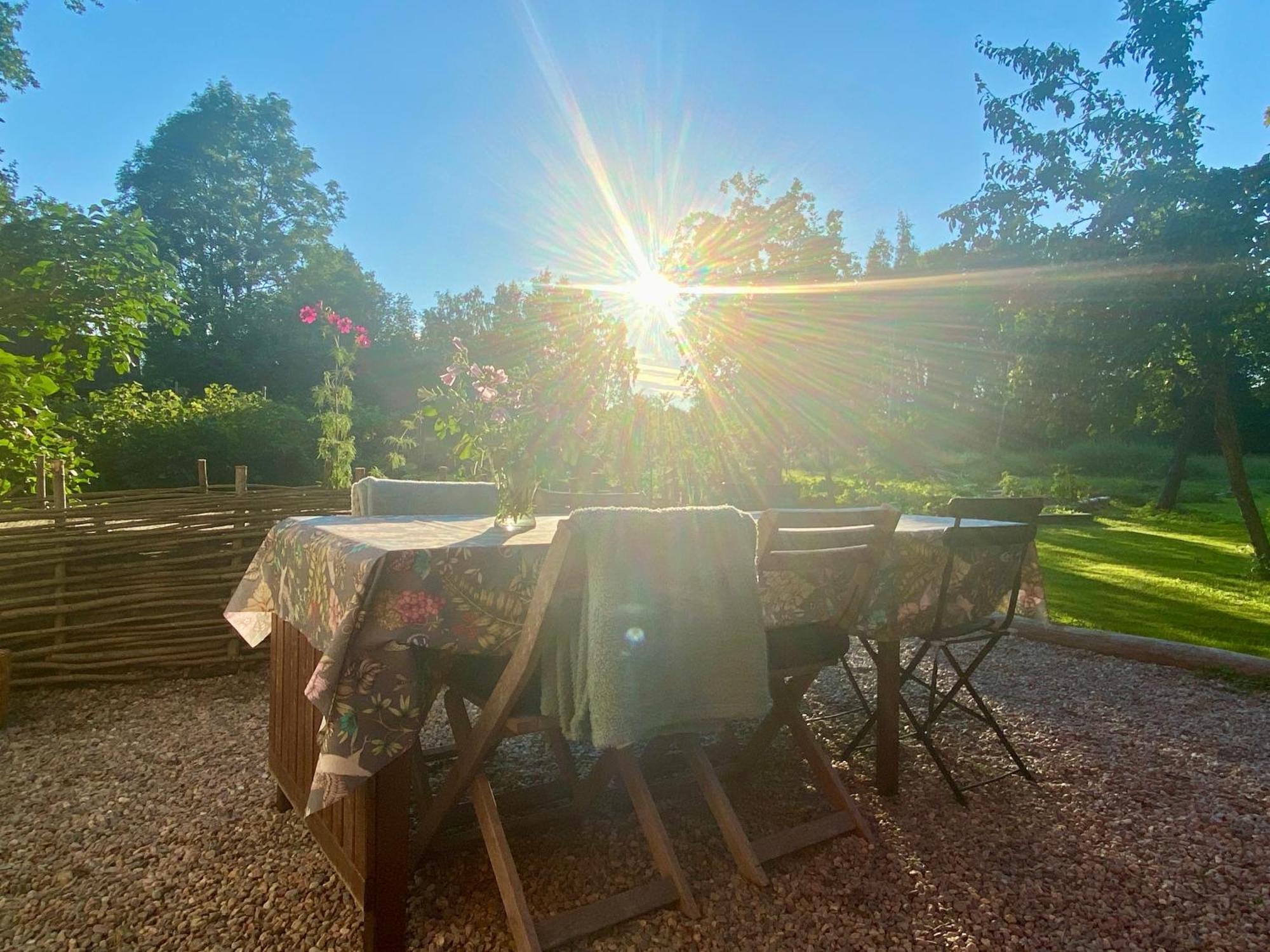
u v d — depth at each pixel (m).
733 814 2.09
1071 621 5.31
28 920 1.83
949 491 8.69
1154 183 6.71
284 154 26.25
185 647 3.95
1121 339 7.00
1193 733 3.15
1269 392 7.52
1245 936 1.81
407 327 26.38
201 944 1.73
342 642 1.53
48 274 5.71
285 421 11.39
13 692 3.63
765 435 8.35
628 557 1.68
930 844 2.22
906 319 8.85
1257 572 7.44
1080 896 1.96
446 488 3.29
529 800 2.42
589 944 1.76
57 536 3.77
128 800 2.48
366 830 1.69
